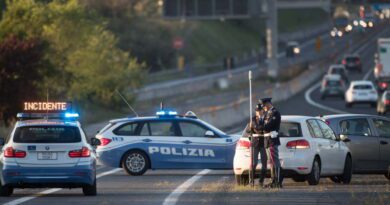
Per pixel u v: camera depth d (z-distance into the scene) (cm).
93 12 17550
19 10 14812
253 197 5347
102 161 7419
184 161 7388
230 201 5116
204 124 7475
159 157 7388
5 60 12912
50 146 5416
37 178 5384
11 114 12950
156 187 6206
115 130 7469
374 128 6881
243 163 6131
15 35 13675
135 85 18575
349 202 5028
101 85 17462
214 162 7381
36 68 13288
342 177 6581
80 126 5603
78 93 16462
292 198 5272
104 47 17300
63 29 15975
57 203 5078
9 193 5541
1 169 5419
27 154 5406
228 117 15012
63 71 15125
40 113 5747
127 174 7425
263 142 5966
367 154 6794
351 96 18338
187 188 6100
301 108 18125
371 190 5819
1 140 5644
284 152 6069
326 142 6319
